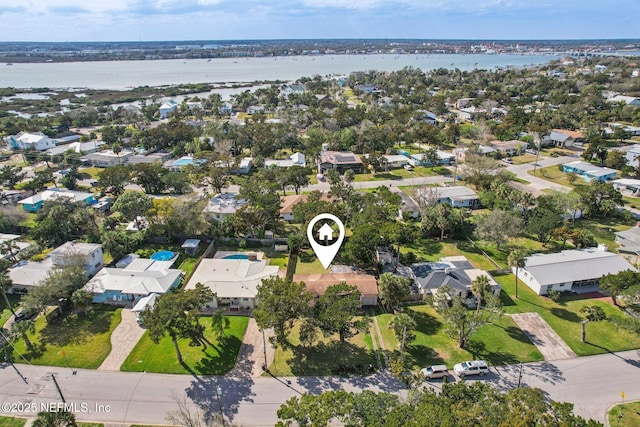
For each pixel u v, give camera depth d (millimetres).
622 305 56375
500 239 68562
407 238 67062
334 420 39438
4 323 53781
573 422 30547
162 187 99688
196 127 162000
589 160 123000
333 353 48688
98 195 98562
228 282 59250
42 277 60375
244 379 44719
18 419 39562
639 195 97062
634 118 161625
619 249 71125
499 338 50812
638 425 38438
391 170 122312
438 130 150500
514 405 31938
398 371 42250
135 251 72625
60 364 46812
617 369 45656
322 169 119750
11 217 78688
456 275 60969
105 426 39094
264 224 75625
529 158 130375
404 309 57406
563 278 60188
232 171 119250
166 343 50156
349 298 48250
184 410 40719
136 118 189125
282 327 46469
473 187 104500
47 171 109875
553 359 47281
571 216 83938
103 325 53344
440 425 29781
